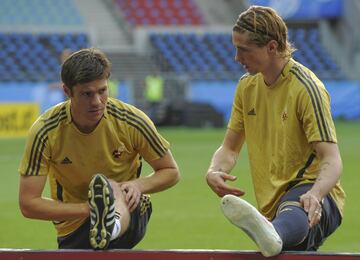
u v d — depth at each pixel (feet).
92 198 25.35
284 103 27.27
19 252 25.39
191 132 138.31
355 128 145.38
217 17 185.06
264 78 27.63
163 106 151.23
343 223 54.70
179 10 184.24
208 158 95.61
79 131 27.76
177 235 51.19
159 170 29.12
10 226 54.34
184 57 171.12
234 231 52.65
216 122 149.59
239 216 23.95
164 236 50.88
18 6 172.76
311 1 177.47
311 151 27.30
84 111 26.61
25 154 27.91
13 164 91.61
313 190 25.77
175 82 158.30
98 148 28.09
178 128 148.56
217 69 171.32
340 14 178.60
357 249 46.03
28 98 139.54
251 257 24.81
